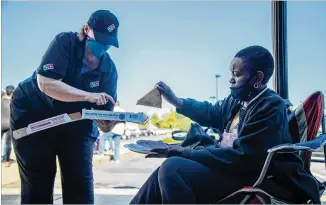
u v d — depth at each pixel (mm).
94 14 1762
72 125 1767
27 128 1760
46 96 1748
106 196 1764
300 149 1453
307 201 1590
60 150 1778
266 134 1562
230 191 1573
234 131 1712
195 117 1776
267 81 1720
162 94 1781
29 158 1758
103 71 1766
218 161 1582
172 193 1562
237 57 1761
